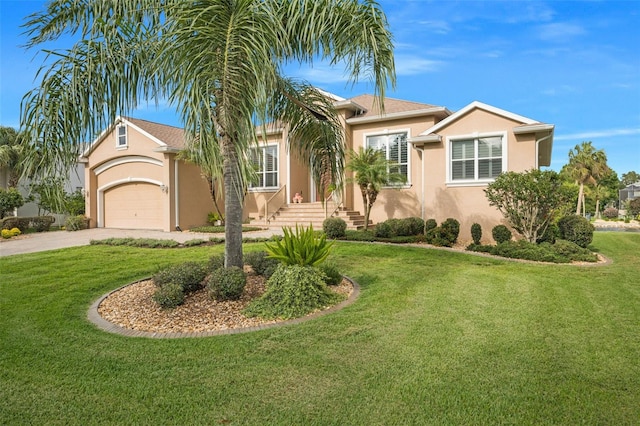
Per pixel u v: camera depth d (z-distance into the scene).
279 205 19.62
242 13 5.02
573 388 3.47
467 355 4.17
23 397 3.48
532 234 11.88
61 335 5.07
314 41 6.12
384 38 5.91
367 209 15.51
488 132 14.25
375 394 3.41
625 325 5.09
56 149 4.98
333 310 5.90
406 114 16.81
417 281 7.68
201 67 4.89
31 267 9.88
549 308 5.84
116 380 3.77
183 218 19.77
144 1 5.58
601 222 42.25
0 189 22.67
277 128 8.21
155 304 6.31
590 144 46.66
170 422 3.07
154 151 19.14
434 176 15.27
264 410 3.21
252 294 6.52
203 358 4.23
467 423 2.99
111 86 5.51
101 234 18.56
